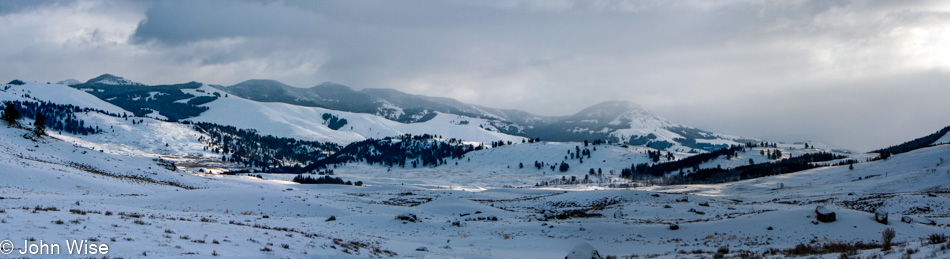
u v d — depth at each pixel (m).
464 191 168.75
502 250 41.66
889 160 196.12
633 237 48.69
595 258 25.91
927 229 47.78
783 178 198.88
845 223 48.41
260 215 62.16
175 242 24.23
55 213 28.70
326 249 29.80
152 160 134.38
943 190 113.69
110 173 103.50
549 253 40.56
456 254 36.88
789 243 43.09
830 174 190.12
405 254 35.06
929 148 195.25
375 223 58.72
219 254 22.98
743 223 51.41
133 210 48.50
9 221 23.70
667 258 34.09
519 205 106.50
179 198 70.75
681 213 71.44
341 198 102.25
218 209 65.62
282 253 25.75
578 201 100.25
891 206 81.00
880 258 24.80
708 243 44.91
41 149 108.00
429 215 75.06
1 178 66.00
